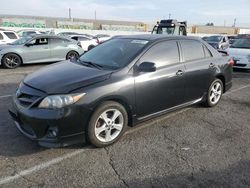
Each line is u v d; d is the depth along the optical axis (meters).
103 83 3.85
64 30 39.41
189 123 5.09
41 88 3.69
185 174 3.44
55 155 3.76
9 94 6.56
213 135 4.62
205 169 3.56
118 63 4.34
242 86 8.41
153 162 3.68
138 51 4.47
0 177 3.24
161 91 4.61
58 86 3.67
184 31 18.83
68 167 3.49
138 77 4.23
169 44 4.94
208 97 5.83
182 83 4.99
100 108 3.81
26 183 3.16
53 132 3.54
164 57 4.75
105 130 3.97
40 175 3.31
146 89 4.34
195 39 5.58
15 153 3.76
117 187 3.15
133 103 4.21
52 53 11.98
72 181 3.22
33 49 11.40
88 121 3.75
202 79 5.48
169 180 3.31
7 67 10.88
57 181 3.21
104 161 3.66
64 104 3.52
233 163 3.74
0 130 4.43
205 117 5.44
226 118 5.45
